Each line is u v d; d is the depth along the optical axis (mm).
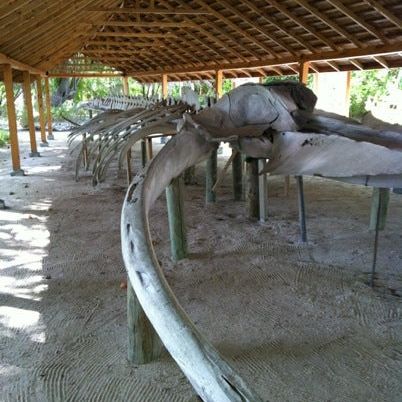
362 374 2553
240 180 6352
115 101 9672
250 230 5066
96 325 3064
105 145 5590
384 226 5016
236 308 3314
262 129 3234
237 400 1011
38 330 2996
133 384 2465
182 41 11781
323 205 6086
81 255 4316
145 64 14953
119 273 3906
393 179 2639
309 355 2734
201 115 3293
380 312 3238
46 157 9953
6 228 5098
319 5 7355
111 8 8531
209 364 1097
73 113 18375
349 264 4105
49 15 6641
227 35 9930
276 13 8164
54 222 5324
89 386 2447
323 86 15094
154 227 5148
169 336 1193
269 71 11398
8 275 3855
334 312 3246
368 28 7059
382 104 9555
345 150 2658
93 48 13555
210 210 5898
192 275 3889
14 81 10055
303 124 3139
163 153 2494
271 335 2953
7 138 13109
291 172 2787
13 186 7109
